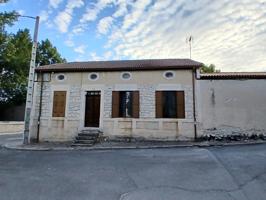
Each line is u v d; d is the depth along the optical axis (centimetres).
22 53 2781
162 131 1162
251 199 428
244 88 1155
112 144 1103
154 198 435
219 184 507
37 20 1255
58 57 3161
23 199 429
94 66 1288
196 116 1150
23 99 2794
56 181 535
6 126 1988
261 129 1117
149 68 1203
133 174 589
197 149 927
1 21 1805
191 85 1179
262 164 655
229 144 1028
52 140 1223
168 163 696
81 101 1241
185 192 464
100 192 466
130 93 1228
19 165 695
